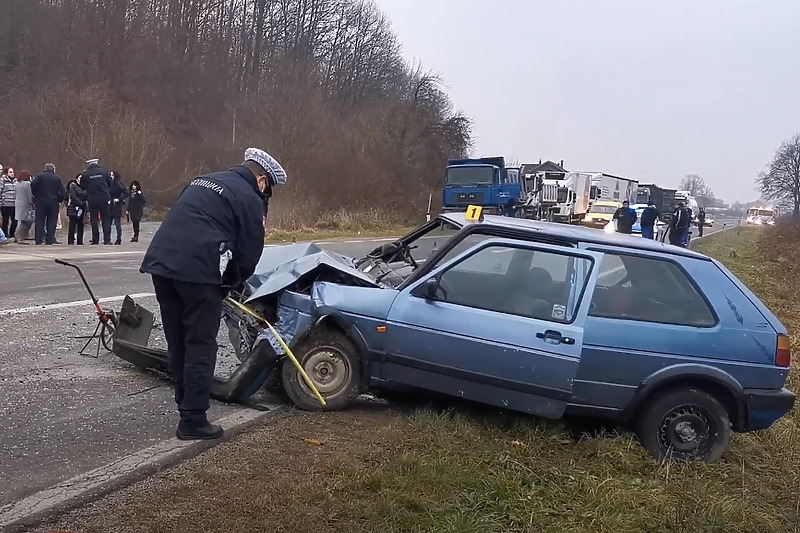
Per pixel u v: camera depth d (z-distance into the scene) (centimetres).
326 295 508
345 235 2811
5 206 1532
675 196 5394
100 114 3462
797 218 5241
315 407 509
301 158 3828
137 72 4469
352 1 5928
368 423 492
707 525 399
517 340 489
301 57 5266
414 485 393
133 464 385
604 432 514
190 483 371
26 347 614
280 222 2808
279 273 554
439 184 4603
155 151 3484
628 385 491
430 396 540
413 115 4788
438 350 497
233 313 559
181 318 433
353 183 3922
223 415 483
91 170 1622
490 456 454
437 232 616
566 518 389
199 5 5006
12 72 4112
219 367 623
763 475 504
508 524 372
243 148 3816
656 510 412
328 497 365
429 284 508
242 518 338
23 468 375
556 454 477
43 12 4416
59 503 335
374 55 6031
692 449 501
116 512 335
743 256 2633
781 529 418
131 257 1372
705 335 502
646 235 2059
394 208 4031
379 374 512
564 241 520
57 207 1548
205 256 412
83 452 402
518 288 512
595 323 493
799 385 747
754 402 500
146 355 544
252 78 4900
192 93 4516
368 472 398
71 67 4297
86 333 680
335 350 509
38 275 1019
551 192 3575
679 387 500
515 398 494
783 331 515
